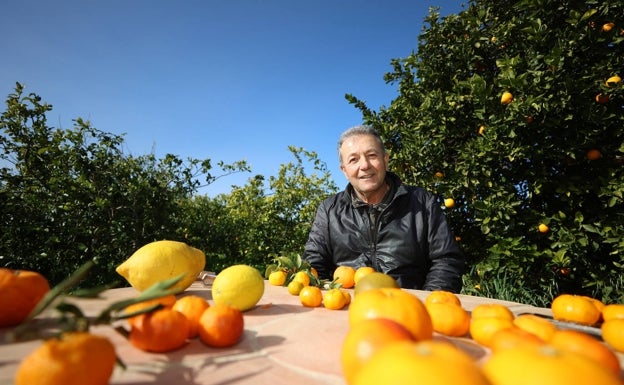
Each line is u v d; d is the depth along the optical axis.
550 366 0.52
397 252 3.22
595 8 3.87
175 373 0.84
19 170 4.67
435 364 0.48
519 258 4.09
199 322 1.04
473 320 1.17
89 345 0.68
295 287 1.93
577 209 4.38
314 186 9.58
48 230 4.55
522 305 1.82
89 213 4.86
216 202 9.23
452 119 4.66
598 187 4.04
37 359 0.64
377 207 3.33
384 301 0.93
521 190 4.57
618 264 3.90
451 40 5.16
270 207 8.71
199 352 0.99
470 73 5.09
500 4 5.08
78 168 4.83
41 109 4.75
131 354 0.95
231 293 1.44
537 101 3.69
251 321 1.36
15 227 4.30
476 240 4.89
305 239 8.49
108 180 5.09
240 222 8.62
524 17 4.31
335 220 3.54
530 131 4.07
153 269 1.45
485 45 4.82
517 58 3.92
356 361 0.66
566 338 0.82
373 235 3.33
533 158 4.14
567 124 4.05
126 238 5.07
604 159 4.13
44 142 4.66
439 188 4.76
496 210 4.23
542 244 4.36
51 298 0.80
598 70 3.83
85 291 0.78
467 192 4.67
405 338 0.69
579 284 4.36
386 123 5.59
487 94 4.06
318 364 0.92
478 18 4.80
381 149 3.33
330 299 1.58
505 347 0.78
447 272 3.00
